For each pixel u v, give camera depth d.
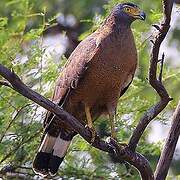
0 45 13.43
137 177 13.80
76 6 21.02
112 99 11.56
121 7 11.60
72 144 13.61
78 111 11.71
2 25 13.75
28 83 13.29
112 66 11.31
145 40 13.59
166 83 14.82
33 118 13.27
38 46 13.38
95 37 11.55
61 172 13.80
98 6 21.03
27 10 14.21
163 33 9.21
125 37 11.41
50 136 11.62
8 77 9.13
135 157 10.13
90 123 11.42
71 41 17.67
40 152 11.65
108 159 13.91
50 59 13.43
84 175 13.82
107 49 11.30
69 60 11.77
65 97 11.61
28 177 13.70
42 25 14.19
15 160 13.35
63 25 20.84
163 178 10.89
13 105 12.99
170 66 14.35
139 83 13.59
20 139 13.24
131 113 13.56
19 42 13.59
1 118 12.98
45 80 13.31
